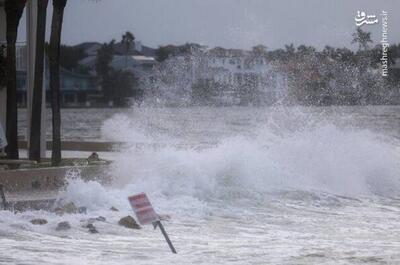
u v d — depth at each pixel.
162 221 42.69
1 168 53.09
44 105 70.00
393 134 113.12
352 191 57.38
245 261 30.05
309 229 42.19
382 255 31.58
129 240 35.62
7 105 58.12
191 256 31.19
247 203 49.59
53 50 56.69
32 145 58.41
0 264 28.11
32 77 67.75
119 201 45.44
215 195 50.25
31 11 67.25
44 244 33.28
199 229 40.78
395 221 45.81
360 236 39.62
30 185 49.44
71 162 58.88
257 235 39.41
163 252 32.25
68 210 42.19
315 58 92.75
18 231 36.22
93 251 32.03
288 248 33.88
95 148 83.06
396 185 60.19
